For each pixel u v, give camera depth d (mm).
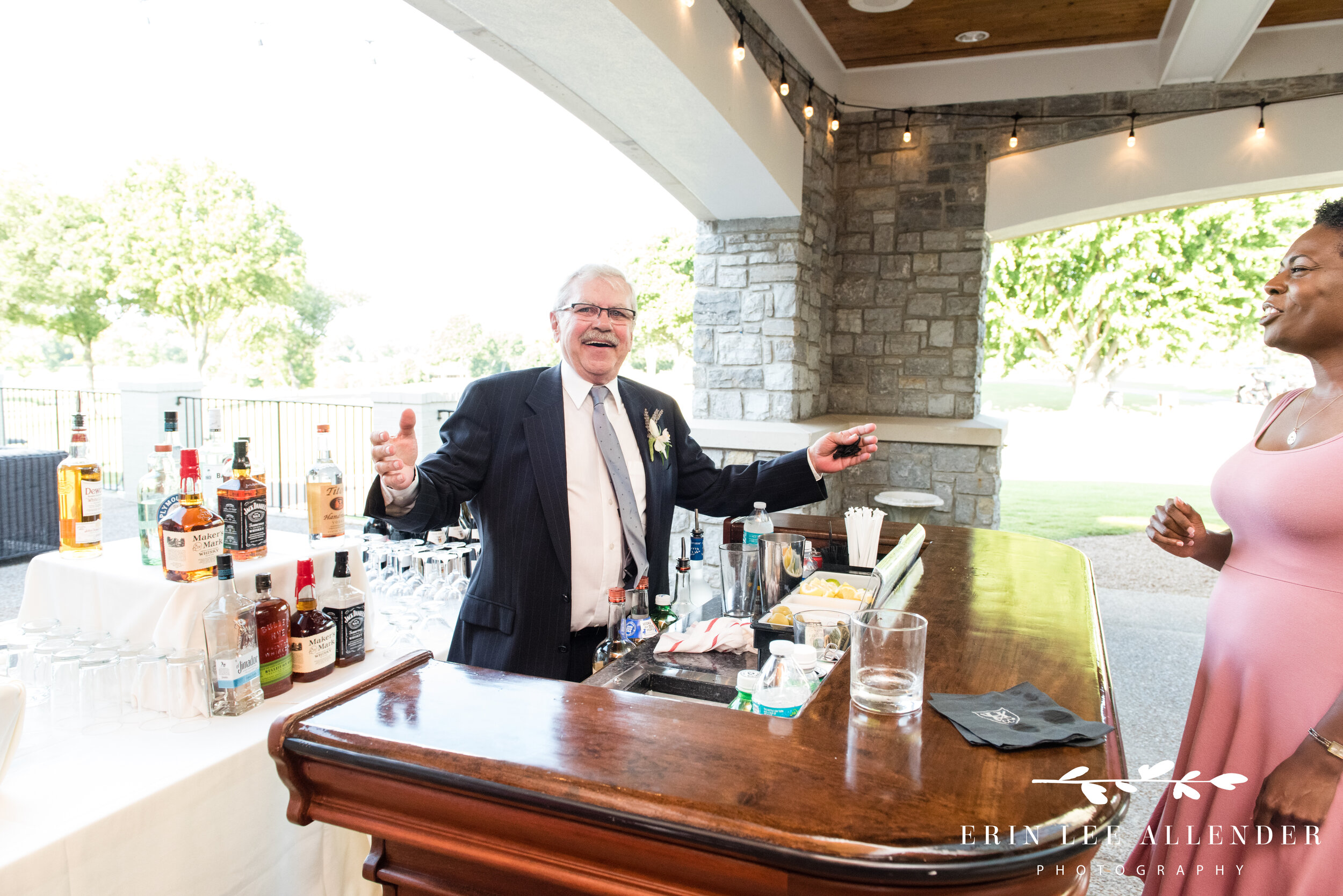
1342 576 1193
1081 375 16969
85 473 1725
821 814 719
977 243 5832
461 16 3062
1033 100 5680
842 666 1187
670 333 19406
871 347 6117
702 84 3520
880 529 1963
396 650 2016
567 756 827
